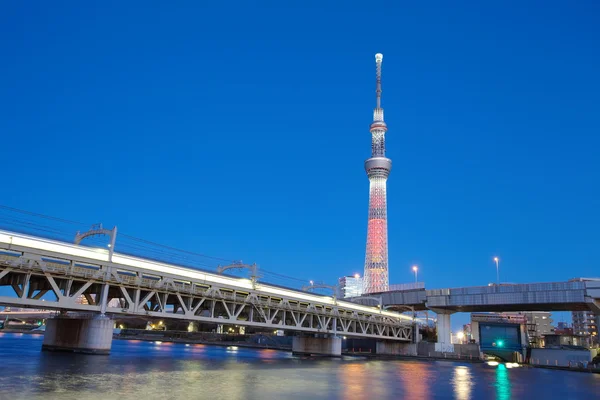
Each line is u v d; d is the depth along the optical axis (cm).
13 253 6200
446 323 18375
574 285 15375
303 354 13412
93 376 5044
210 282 8788
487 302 16875
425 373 8912
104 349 7106
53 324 7612
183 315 8244
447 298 17788
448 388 6228
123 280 7300
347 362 11575
